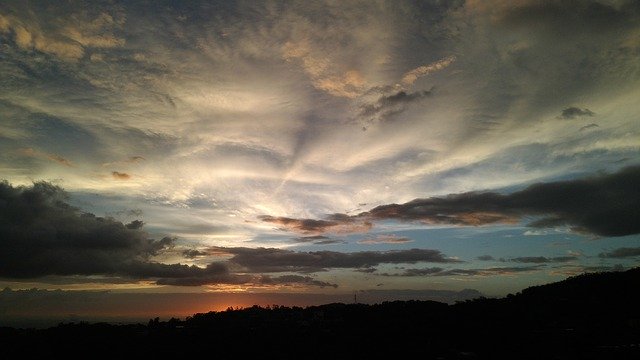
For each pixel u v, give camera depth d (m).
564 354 57.47
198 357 71.31
